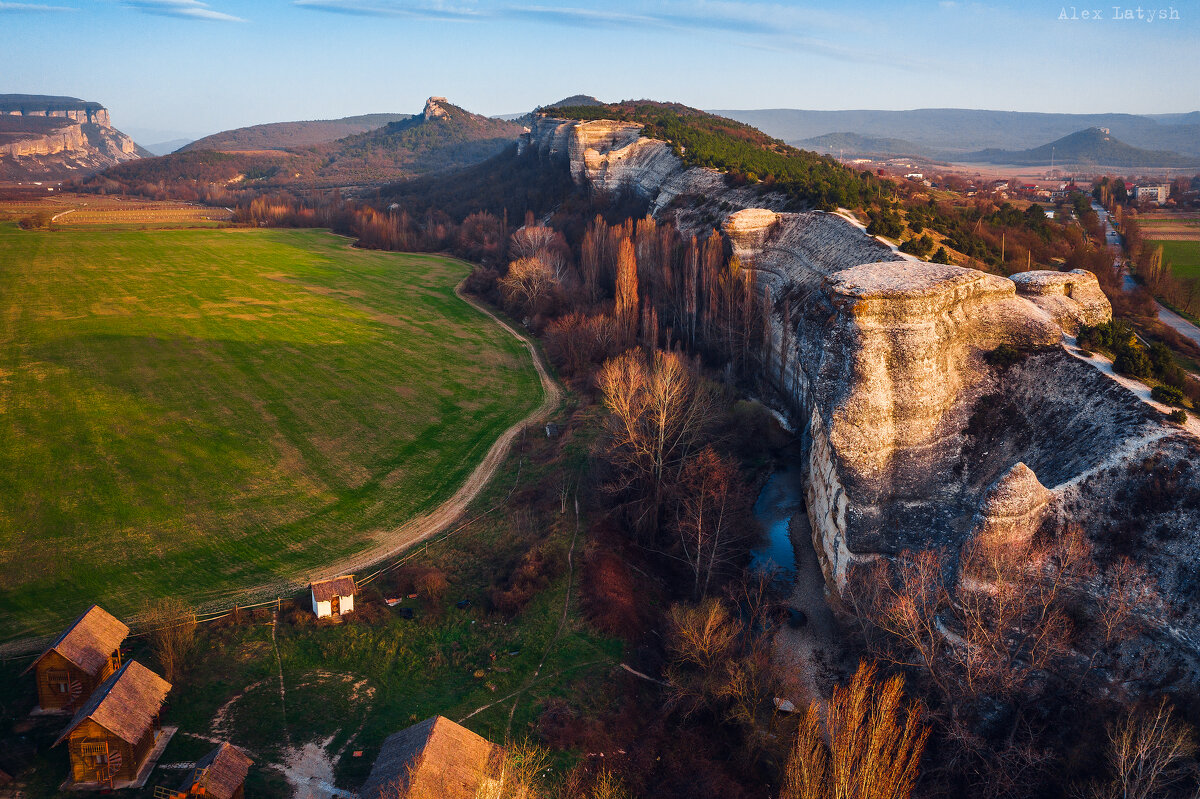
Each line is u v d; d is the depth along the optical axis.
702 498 66.50
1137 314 101.56
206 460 81.19
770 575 64.31
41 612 56.81
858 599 56.75
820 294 71.31
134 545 66.12
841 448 60.56
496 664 53.31
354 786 42.56
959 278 64.19
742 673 50.41
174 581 61.50
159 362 106.31
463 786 37.59
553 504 73.06
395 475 80.94
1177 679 45.56
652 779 46.78
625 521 71.62
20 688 48.38
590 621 57.88
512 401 101.31
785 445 88.31
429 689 50.81
